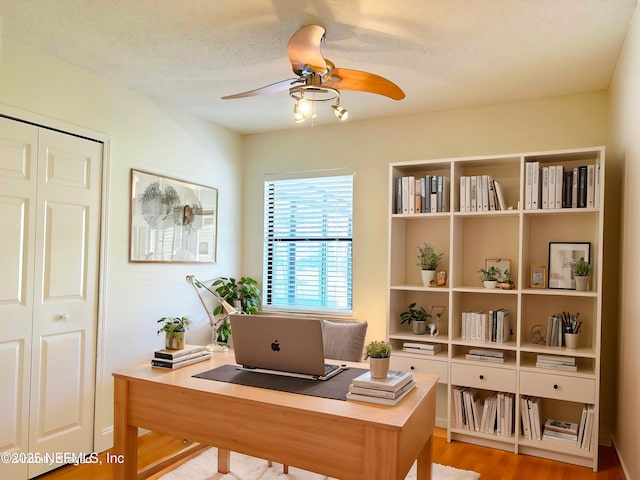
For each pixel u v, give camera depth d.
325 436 1.79
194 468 2.86
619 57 2.78
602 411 3.29
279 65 3.01
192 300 4.01
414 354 3.52
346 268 4.26
